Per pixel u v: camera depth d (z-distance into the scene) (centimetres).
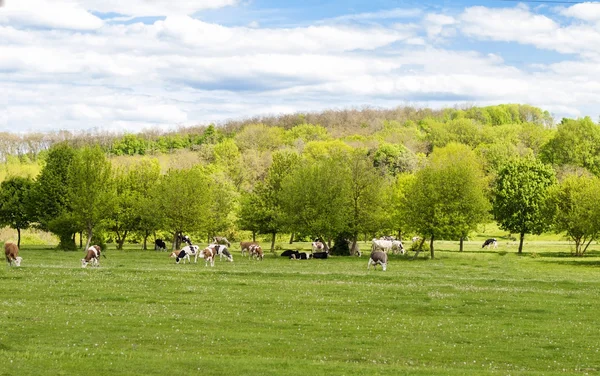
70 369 2342
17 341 2814
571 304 4172
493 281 5359
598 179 10575
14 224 10538
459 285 5050
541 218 10056
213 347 2864
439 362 2745
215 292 4356
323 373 2414
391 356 2809
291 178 10188
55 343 2809
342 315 3666
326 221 9650
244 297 4172
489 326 3466
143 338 2969
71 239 9606
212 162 18200
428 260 8688
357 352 2859
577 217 9556
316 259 8788
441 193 9338
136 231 10944
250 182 17100
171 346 2845
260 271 5734
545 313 3872
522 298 4356
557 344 3092
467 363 2733
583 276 6438
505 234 14112
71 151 10731
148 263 7138
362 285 4888
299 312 3719
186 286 4616
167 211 9981
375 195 9975
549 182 10900
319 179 9900
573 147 18125
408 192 9756
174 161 18775
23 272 5175
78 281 4716
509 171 10569
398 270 6819
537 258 9138
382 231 10369
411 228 9275
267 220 10425
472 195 9425
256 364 2514
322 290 4578
